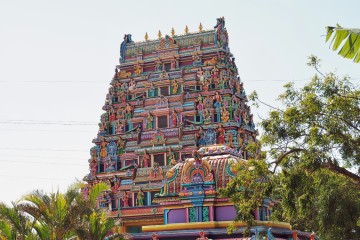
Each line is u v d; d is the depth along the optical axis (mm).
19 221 40625
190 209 54094
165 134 86625
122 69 94625
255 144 39062
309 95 35094
